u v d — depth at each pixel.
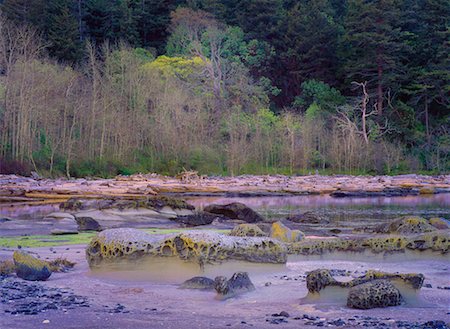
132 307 10.45
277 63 113.25
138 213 29.02
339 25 116.19
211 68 97.31
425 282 12.98
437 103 105.94
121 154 74.44
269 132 86.00
